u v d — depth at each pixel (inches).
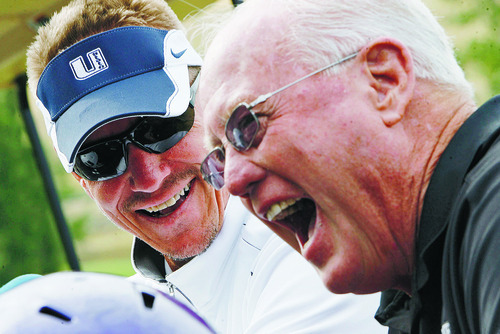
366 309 92.7
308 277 96.3
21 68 195.2
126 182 110.5
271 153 66.1
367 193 64.9
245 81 67.3
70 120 111.7
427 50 66.1
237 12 71.9
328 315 93.0
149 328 48.9
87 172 112.2
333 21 66.5
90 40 113.7
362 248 66.9
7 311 49.3
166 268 117.2
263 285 101.7
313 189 65.8
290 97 65.5
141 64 113.3
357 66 65.6
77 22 115.8
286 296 96.7
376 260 67.1
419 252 62.1
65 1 165.2
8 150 287.6
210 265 109.3
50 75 114.3
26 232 285.0
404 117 64.7
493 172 56.4
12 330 48.1
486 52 232.2
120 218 115.0
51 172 213.3
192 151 110.0
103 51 113.2
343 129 64.4
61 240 215.2
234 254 109.3
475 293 55.1
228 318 108.3
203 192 110.1
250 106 66.3
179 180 110.0
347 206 65.4
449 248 58.7
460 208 57.9
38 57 118.9
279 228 74.0
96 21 115.6
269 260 101.4
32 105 221.6
